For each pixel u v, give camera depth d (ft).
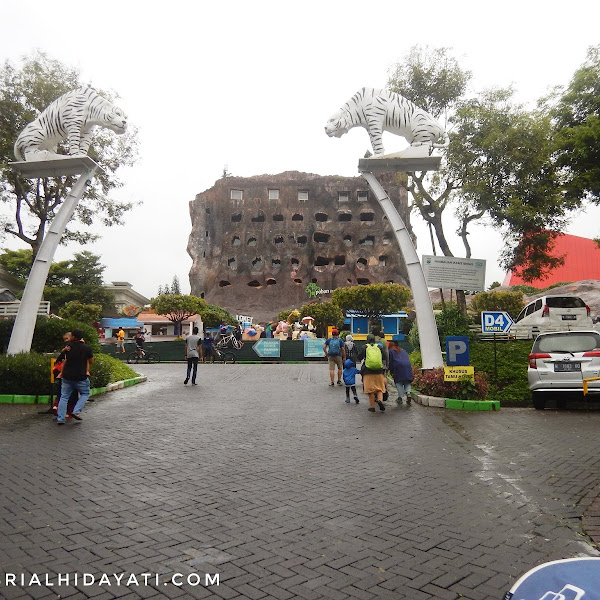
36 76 66.23
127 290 215.92
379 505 16.37
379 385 35.35
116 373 53.98
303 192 280.92
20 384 39.29
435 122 47.85
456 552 12.84
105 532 13.91
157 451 23.58
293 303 263.70
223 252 276.62
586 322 54.95
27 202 68.18
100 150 72.49
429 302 46.44
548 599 7.13
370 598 10.64
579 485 18.48
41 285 47.80
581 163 62.95
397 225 47.80
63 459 21.80
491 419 32.71
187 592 10.86
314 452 23.65
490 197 65.72
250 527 14.42
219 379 58.39
